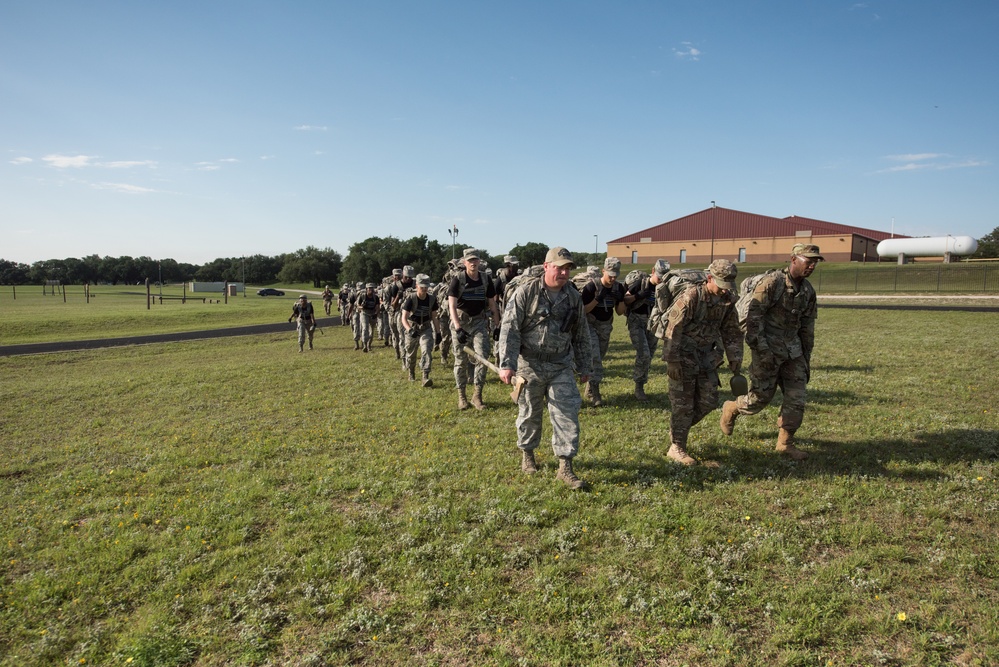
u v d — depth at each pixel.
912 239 66.75
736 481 5.12
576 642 3.13
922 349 12.29
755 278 5.43
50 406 10.29
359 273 112.50
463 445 6.56
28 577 4.03
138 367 15.97
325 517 4.76
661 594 3.51
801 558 3.85
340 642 3.23
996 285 42.16
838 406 7.49
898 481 4.95
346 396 9.80
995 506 4.35
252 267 159.12
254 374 12.73
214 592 3.73
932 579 3.56
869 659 2.92
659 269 8.03
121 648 3.20
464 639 3.22
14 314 36.00
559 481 5.25
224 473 5.96
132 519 4.88
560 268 5.10
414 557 4.04
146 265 155.50
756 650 3.03
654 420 7.29
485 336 8.46
